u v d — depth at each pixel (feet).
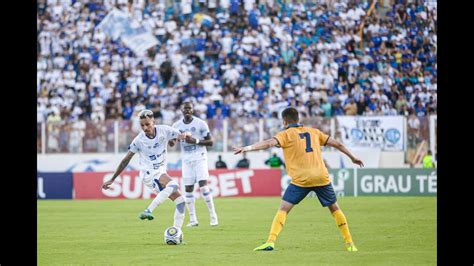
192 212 164.04
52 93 338.75
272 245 115.44
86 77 342.44
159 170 127.65
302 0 367.04
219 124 293.64
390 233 144.36
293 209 208.74
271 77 339.16
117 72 343.26
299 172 110.63
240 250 117.19
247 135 294.25
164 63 345.51
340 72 344.28
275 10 361.30
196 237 139.23
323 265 99.14
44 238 139.74
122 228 159.74
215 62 346.13
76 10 359.66
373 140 300.61
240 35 352.90
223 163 281.74
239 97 331.77
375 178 269.85
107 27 354.54
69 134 296.10
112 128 296.51
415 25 360.07
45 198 269.03
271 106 326.85
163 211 207.82
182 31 354.33
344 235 114.93
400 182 269.23
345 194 269.23
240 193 269.03
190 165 164.55
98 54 349.00
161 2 365.20
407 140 300.40
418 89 341.62
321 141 112.78
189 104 165.68
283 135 110.52
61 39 352.90
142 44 350.64
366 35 357.41
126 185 269.23
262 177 269.85
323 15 360.89
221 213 198.18
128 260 106.83
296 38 352.69
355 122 300.20
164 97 331.77
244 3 361.71
